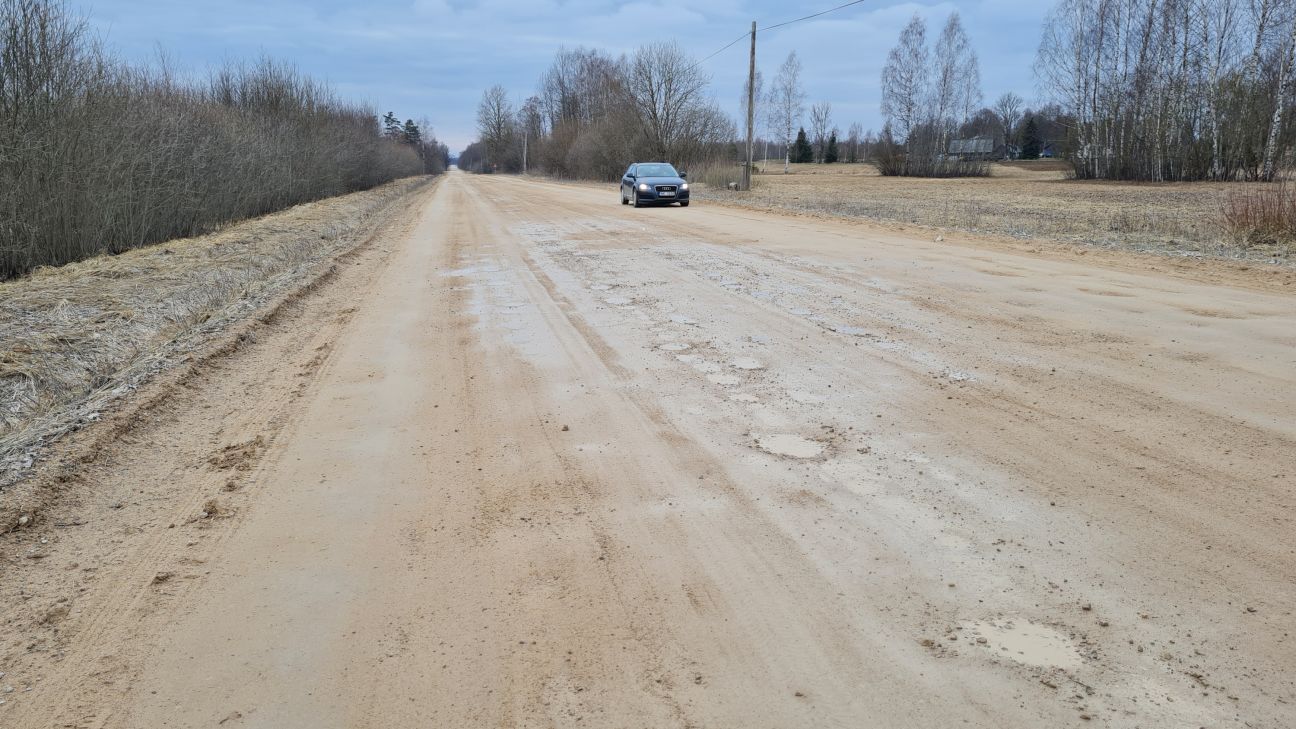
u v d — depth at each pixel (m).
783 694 2.37
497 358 6.29
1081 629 2.62
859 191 35.78
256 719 2.33
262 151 23.30
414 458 4.32
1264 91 37.38
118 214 13.59
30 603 2.99
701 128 51.31
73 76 12.21
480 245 14.27
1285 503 3.44
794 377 5.52
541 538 3.38
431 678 2.50
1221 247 11.97
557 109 105.00
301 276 10.59
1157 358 5.73
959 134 69.50
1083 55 46.12
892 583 2.94
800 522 3.44
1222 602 2.74
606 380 5.59
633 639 2.66
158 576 3.16
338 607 2.91
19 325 7.43
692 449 4.29
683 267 10.64
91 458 4.31
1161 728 2.16
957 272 9.74
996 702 2.29
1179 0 39.59
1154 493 3.58
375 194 39.28
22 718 2.35
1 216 10.66
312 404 5.33
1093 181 44.31
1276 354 5.75
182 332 7.48
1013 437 4.31
